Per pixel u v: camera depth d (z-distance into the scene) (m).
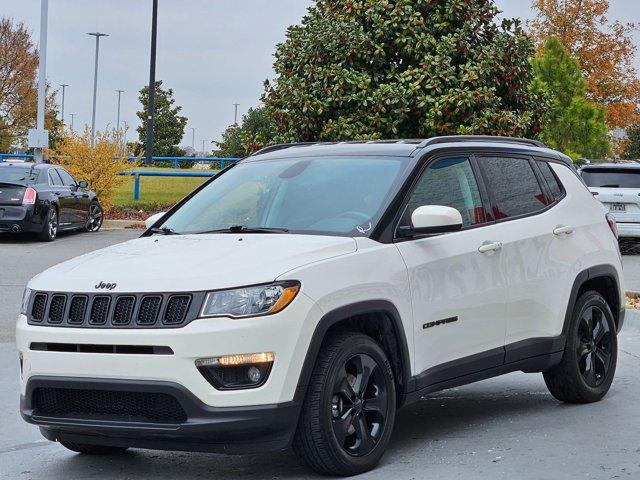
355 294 5.48
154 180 34.31
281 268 5.25
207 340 5.01
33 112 56.53
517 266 6.65
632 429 6.46
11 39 56.12
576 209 7.40
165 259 5.48
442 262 6.09
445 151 6.51
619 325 7.75
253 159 7.02
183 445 5.14
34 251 19.50
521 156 7.15
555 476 5.41
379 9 14.98
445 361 6.12
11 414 7.45
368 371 5.57
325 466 5.39
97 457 6.22
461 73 14.80
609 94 47.75
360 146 6.66
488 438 6.32
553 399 7.54
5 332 10.93
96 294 5.23
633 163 20.41
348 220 5.95
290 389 5.16
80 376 5.17
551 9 47.16
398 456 5.91
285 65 15.69
